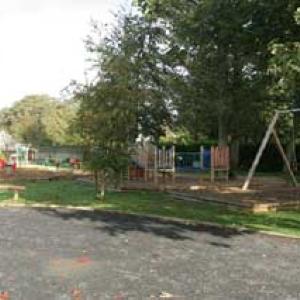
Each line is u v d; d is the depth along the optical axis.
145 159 30.03
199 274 9.42
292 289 8.58
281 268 9.97
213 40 17.03
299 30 15.62
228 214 17.41
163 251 11.35
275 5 14.96
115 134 21.36
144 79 30.53
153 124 31.81
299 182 29.67
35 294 8.10
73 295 8.08
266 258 10.81
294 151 40.16
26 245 11.74
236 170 37.03
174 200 21.28
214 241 12.60
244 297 8.10
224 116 31.59
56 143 71.00
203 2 16.38
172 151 30.34
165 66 31.67
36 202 19.91
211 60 27.67
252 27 16.08
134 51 30.95
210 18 16.19
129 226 14.66
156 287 8.57
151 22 31.19
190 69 30.69
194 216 16.75
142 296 8.08
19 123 84.06
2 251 11.09
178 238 12.93
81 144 21.77
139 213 17.25
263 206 18.55
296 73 14.60
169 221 15.74
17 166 47.16
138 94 26.11
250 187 25.98
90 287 8.53
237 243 12.41
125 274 9.38
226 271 9.66
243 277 9.27
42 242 12.12
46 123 76.31
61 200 20.72
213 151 30.30
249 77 29.70
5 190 24.55
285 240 12.91
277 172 42.25
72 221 15.41
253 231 14.12
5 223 14.74
